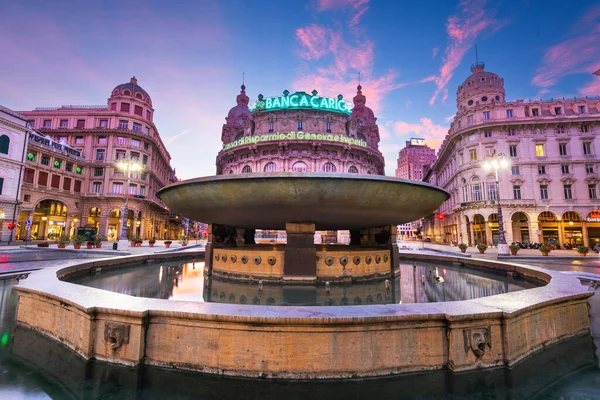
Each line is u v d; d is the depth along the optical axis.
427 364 3.43
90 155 49.03
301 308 3.57
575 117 38.50
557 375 3.50
